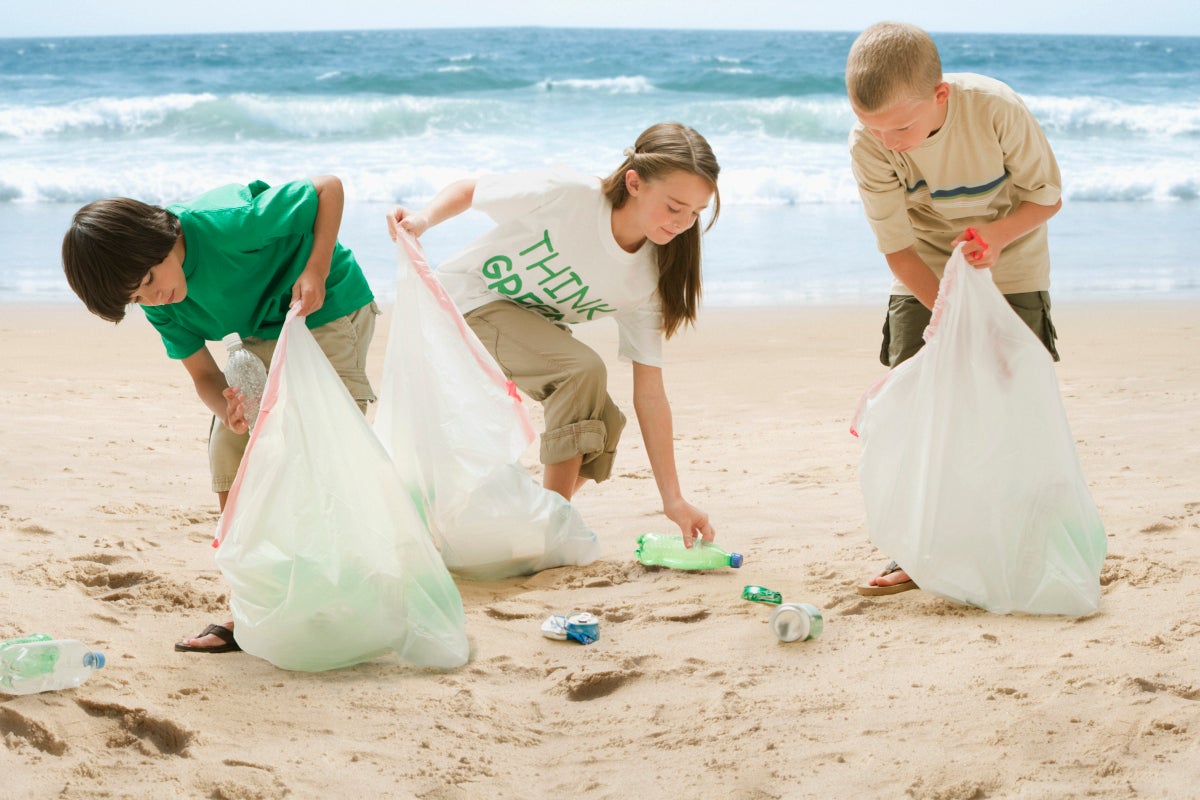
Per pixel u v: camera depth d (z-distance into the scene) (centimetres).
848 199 1388
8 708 218
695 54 4122
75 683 234
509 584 322
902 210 309
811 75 2502
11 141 1823
